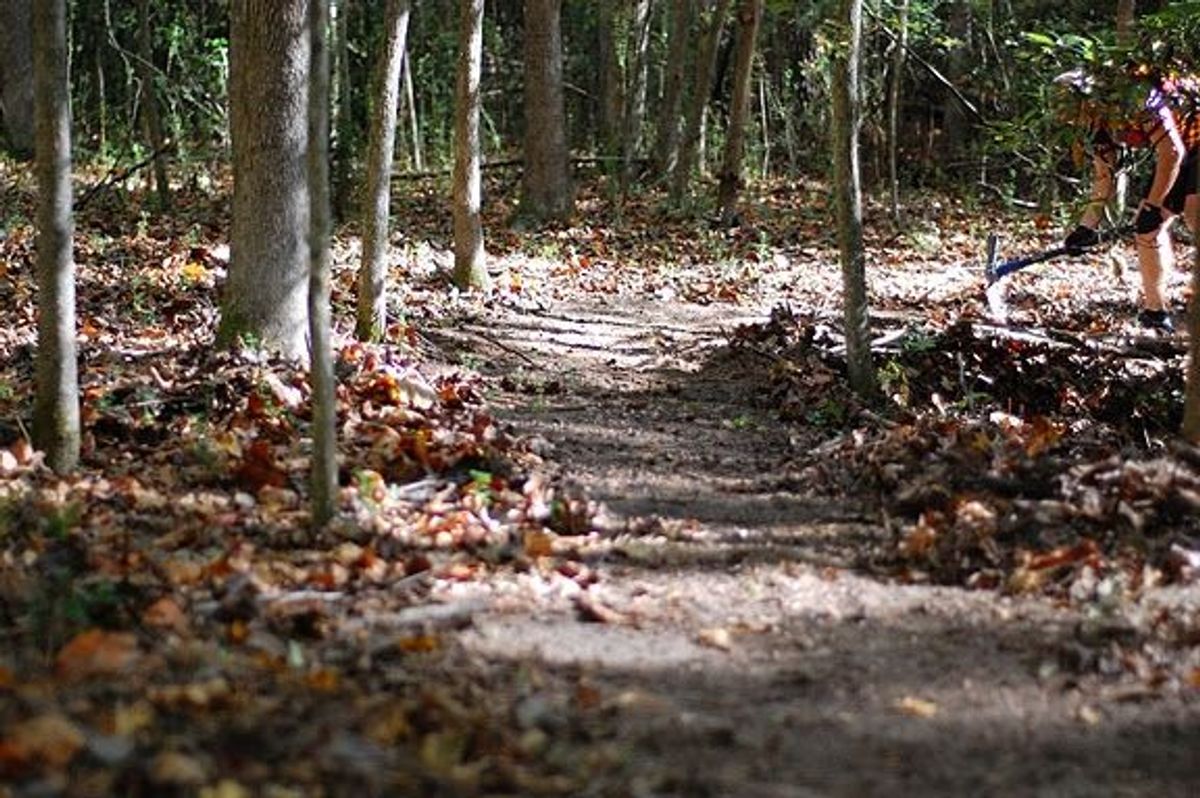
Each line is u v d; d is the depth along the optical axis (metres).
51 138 5.67
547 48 16.70
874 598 4.86
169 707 3.57
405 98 22.08
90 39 22.19
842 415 7.72
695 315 11.35
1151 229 9.40
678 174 17.73
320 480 5.38
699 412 8.06
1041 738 3.75
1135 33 8.16
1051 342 8.98
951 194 21.12
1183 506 5.32
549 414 7.85
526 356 9.45
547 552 5.33
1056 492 5.62
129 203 15.34
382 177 8.63
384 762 3.32
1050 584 4.87
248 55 7.54
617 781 3.35
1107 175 9.34
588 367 9.26
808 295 12.50
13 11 18.50
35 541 4.98
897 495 5.93
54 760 3.14
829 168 22.64
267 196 7.61
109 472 6.00
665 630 4.55
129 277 10.51
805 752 3.62
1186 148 9.12
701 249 15.27
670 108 19.72
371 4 22.30
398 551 5.20
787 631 4.55
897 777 3.49
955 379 8.42
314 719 3.56
